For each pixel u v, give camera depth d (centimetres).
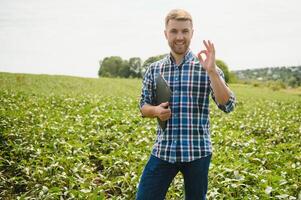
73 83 4809
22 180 714
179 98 378
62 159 772
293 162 912
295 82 10619
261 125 1505
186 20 371
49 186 677
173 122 379
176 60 387
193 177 381
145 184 394
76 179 692
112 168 786
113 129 1198
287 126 1507
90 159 920
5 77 4634
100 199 586
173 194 628
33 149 882
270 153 898
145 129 1201
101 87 4706
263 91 5803
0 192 686
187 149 374
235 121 1605
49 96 2564
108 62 10531
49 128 1123
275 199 614
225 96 356
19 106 1817
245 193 638
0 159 804
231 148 1021
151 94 408
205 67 354
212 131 1247
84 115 1519
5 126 1155
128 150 878
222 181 660
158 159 389
